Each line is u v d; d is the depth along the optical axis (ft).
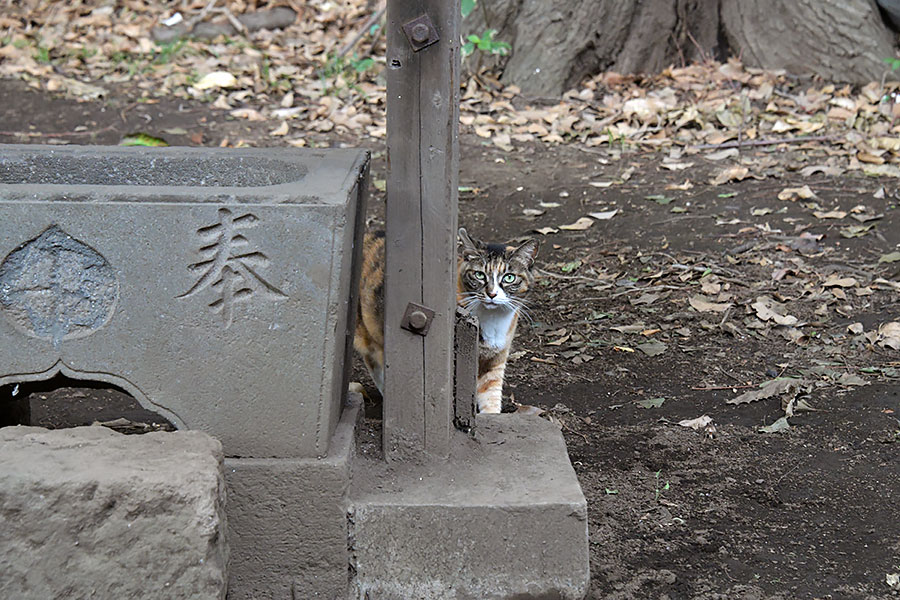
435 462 13.01
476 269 17.61
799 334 20.29
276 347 11.79
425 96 11.84
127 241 11.53
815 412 17.54
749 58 36.06
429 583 12.35
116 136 30.99
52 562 10.62
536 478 12.80
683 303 22.08
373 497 12.40
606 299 22.54
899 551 13.71
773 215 26.02
